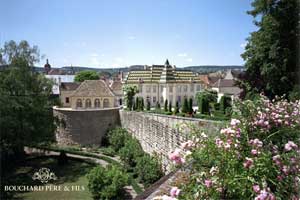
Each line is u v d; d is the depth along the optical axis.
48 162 29.44
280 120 5.30
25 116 26.89
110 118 39.31
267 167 3.68
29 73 27.20
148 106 45.84
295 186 3.73
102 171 18.91
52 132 32.09
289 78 18.58
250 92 20.00
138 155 25.27
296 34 16.55
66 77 74.38
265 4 20.94
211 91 50.34
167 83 56.03
